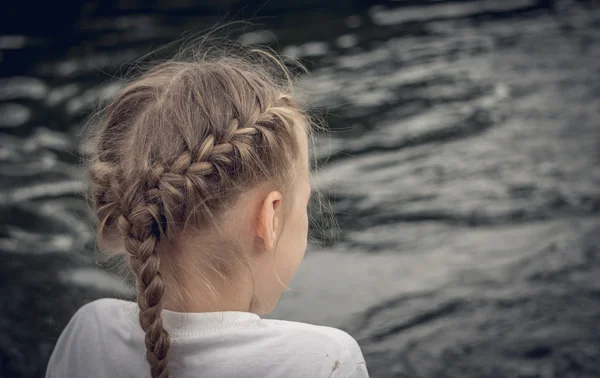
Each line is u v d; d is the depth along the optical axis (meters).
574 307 2.71
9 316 2.75
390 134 4.49
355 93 5.19
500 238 3.24
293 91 1.02
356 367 0.81
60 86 5.60
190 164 0.80
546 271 2.95
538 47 6.02
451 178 3.89
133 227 0.80
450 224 3.41
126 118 0.87
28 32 6.99
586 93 4.96
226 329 0.82
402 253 3.19
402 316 2.73
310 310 2.79
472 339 2.56
